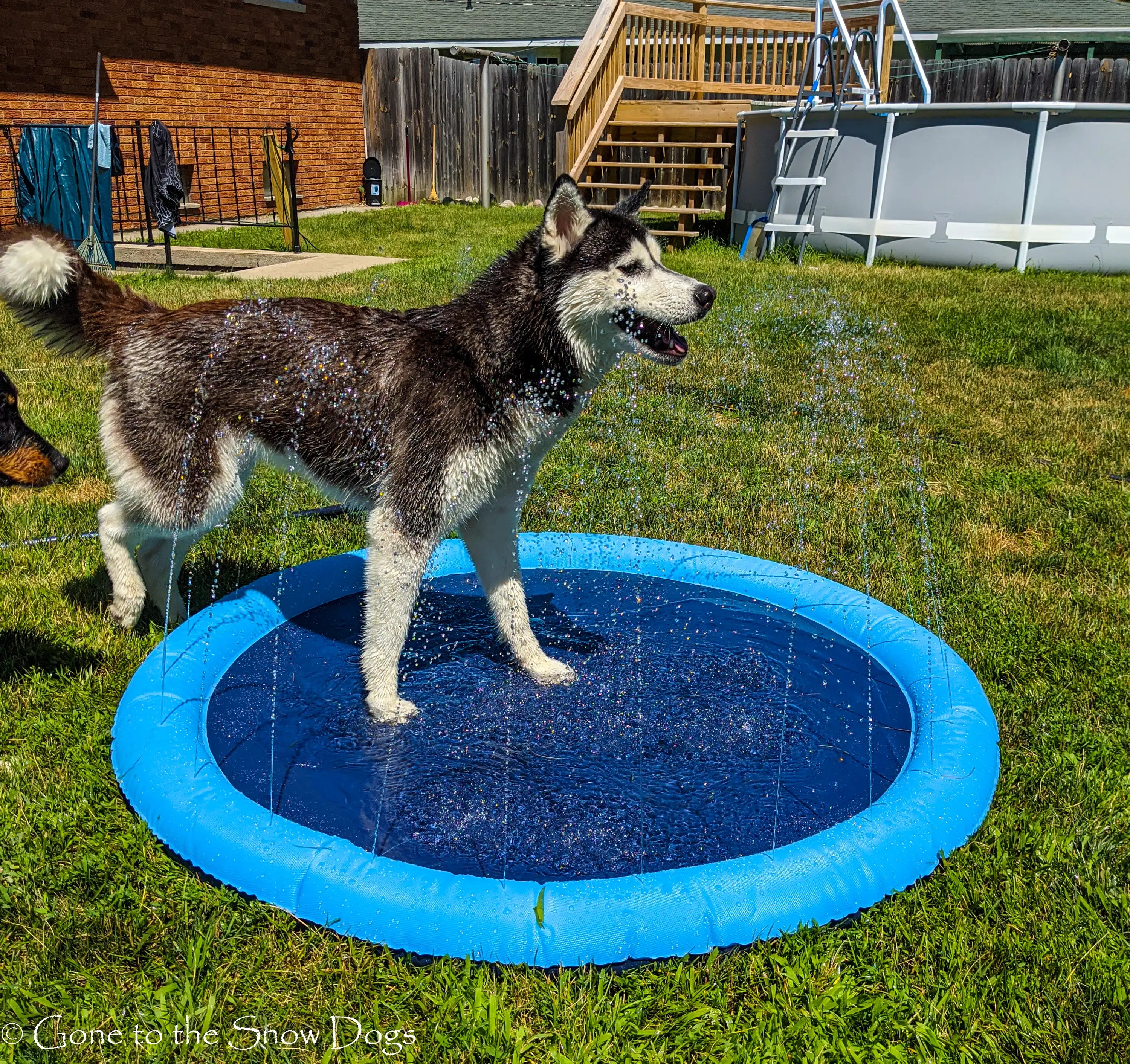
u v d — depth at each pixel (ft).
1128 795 10.21
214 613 12.39
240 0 49.88
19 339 26.78
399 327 11.10
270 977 7.77
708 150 53.72
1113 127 36.78
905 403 23.72
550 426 11.17
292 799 9.63
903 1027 7.45
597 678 12.26
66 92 41.88
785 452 20.68
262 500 17.76
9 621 13.00
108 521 12.06
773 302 32.42
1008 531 17.24
